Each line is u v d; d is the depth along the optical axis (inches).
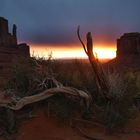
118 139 277.7
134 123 319.3
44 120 306.3
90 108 318.7
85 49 338.3
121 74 394.3
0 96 323.6
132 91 355.9
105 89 337.7
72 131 291.0
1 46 1226.0
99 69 336.8
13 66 377.7
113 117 300.8
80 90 337.7
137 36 1696.6
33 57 371.9
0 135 282.8
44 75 349.7
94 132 290.0
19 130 290.0
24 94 337.7
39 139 273.9
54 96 328.8
